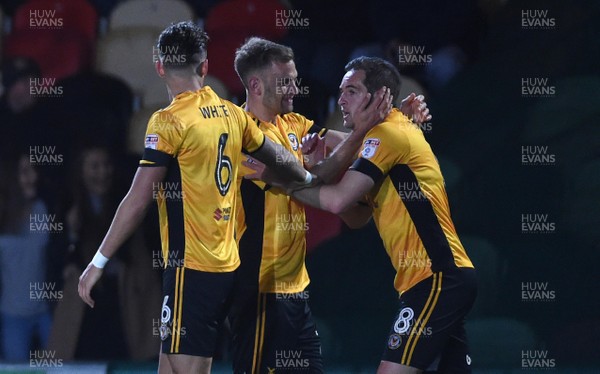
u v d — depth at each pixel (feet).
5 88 84.33
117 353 75.25
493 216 82.94
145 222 76.13
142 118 85.20
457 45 91.09
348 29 91.20
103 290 75.61
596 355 74.79
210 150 46.24
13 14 90.53
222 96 86.94
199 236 46.55
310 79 87.76
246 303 51.47
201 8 91.15
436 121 87.71
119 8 90.74
